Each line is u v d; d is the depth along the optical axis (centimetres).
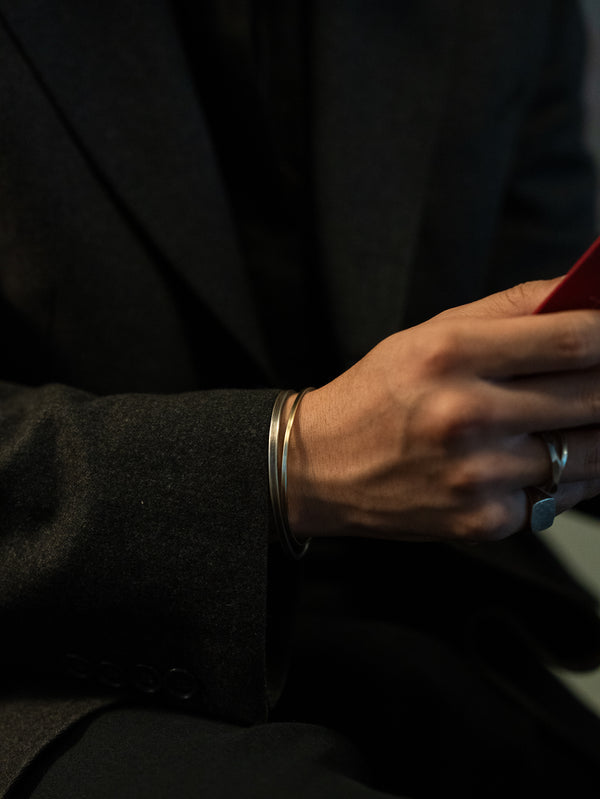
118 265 69
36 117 67
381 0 75
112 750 56
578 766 74
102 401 61
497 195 79
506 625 76
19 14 67
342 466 58
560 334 55
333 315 73
